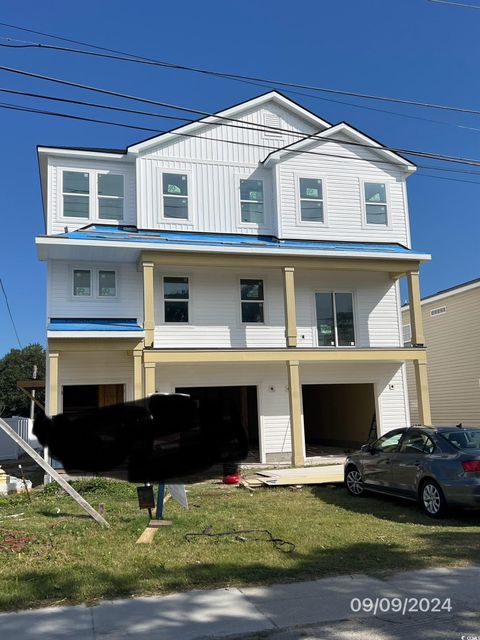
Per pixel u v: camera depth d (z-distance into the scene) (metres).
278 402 18.03
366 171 19.39
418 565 6.11
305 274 18.75
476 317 21.88
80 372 16.30
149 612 4.79
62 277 16.48
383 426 19.08
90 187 17.44
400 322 19.50
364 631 4.39
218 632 4.40
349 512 9.32
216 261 16.38
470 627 4.46
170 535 7.43
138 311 16.95
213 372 17.64
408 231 19.58
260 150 18.86
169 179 17.88
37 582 5.50
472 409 21.97
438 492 8.66
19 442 8.14
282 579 5.64
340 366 18.94
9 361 57.91
